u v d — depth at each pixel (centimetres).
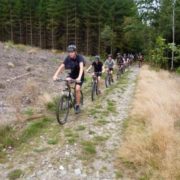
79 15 6238
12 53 2498
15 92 1151
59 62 2497
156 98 1087
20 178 533
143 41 4681
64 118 829
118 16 6494
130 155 595
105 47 6166
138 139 653
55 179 530
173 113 924
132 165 573
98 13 6206
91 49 6303
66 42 6278
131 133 740
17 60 2108
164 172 527
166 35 3841
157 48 3481
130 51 6675
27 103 1028
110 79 1677
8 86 1249
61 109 805
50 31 6631
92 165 579
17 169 561
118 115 953
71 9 6191
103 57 5303
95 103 1124
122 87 1597
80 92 927
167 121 781
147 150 608
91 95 1199
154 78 1944
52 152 632
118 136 743
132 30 4775
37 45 6862
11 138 683
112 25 6344
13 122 813
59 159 600
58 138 710
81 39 6369
